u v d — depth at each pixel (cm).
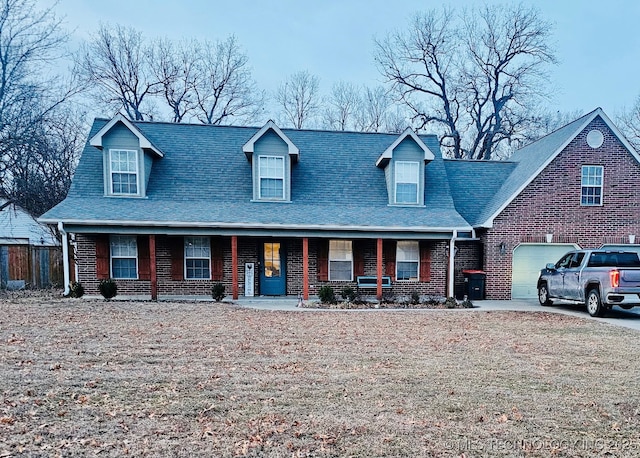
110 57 2777
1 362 547
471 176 1538
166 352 609
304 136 1480
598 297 952
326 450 329
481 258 1355
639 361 593
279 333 749
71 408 405
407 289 1309
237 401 427
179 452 322
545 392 464
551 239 1308
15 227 1856
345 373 523
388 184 1330
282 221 1156
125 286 1245
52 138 1750
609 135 1316
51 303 1037
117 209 1142
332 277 1309
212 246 1269
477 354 622
